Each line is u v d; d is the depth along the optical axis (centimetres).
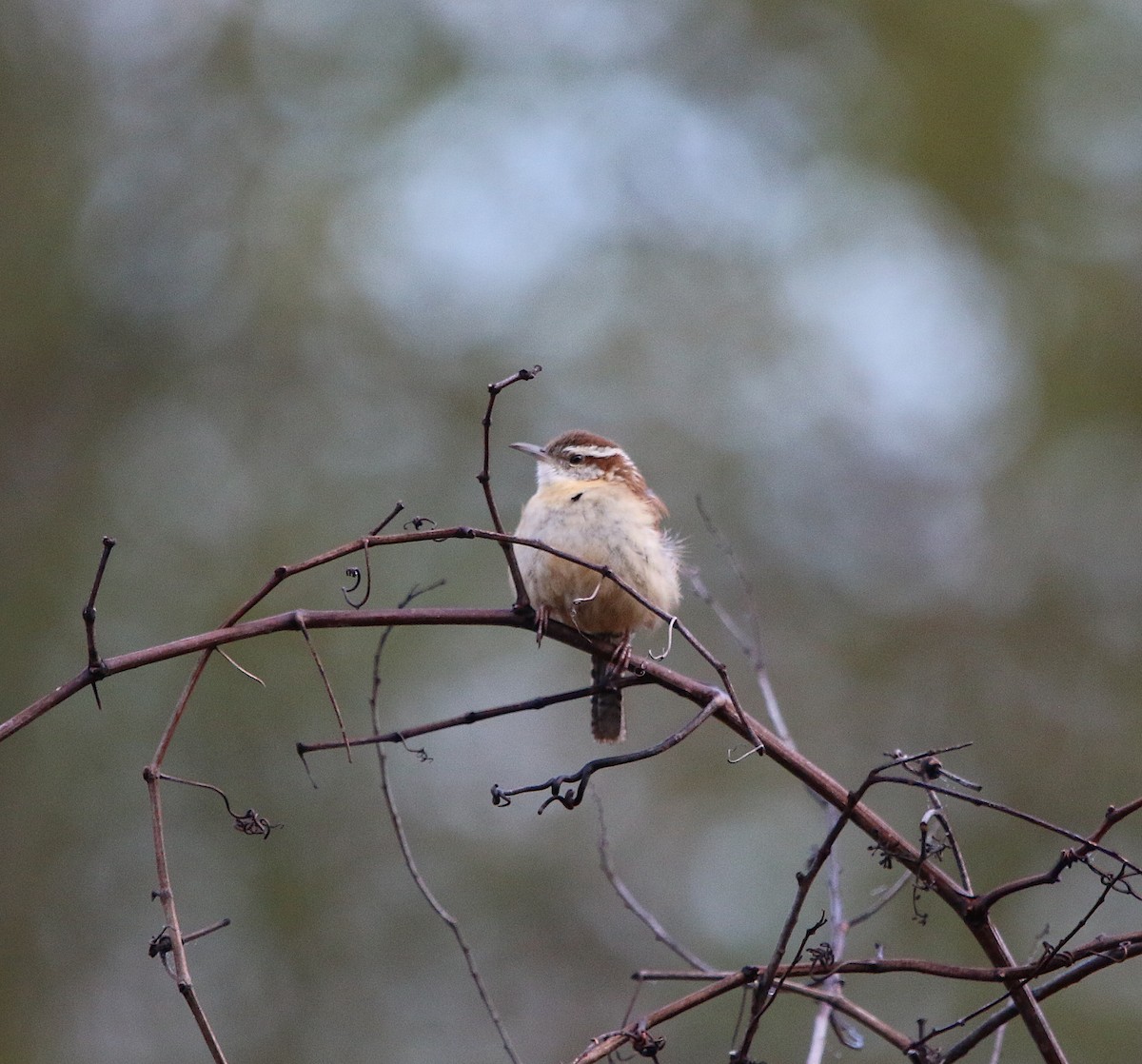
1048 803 1589
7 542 1498
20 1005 1295
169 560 1473
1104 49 1894
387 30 1766
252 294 1627
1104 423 1777
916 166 1861
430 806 1407
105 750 1353
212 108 1709
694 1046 1220
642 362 1691
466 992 1339
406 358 1652
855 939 1336
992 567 1708
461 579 1480
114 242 1639
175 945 458
